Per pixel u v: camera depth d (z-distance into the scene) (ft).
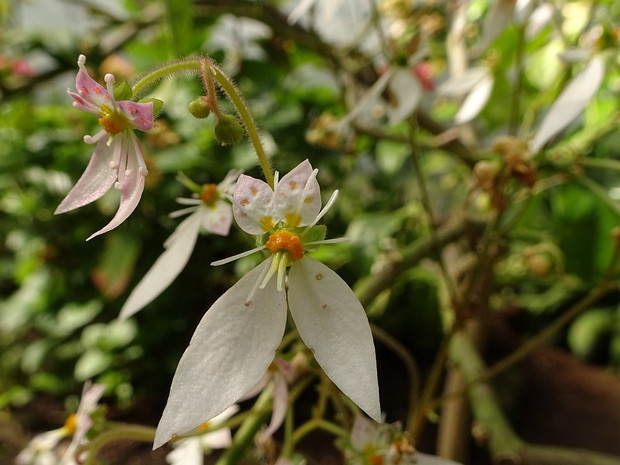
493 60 0.25
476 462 0.40
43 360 0.60
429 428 0.45
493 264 0.26
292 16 0.21
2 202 0.61
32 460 0.26
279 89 0.49
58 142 0.54
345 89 0.35
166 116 0.45
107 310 0.57
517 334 0.71
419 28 0.32
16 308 0.59
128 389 0.56
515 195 0.26
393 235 0.38
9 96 0.38
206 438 0.17
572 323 0.71
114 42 0.38
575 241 0.27
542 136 0.16
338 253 0.34
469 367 0.24
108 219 0.55
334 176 0.48
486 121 0.36
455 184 0.47
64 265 0.59
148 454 0.47
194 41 0.39
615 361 0.65
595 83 0.16
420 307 0.52
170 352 0.55
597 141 0.27
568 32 0.26
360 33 0.34
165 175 0.47
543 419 0.54
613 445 0.50
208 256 0.52
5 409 0.58
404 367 0.54
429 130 0.33
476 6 0.33
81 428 0.15
